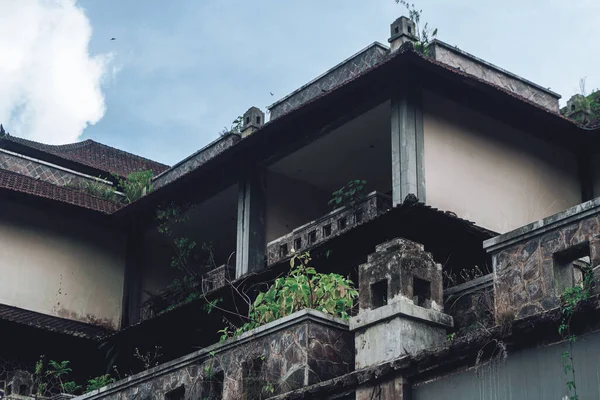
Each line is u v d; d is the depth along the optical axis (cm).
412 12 1814
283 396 1111
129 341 2048
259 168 1964
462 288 1161
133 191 2352
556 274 938
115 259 2264
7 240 2125
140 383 1367
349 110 1739
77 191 2277
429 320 1070
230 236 2212
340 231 1717
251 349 1207
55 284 2156
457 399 962
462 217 1636
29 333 2033
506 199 1727
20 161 2316
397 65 1606
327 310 1246
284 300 1266
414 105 1642
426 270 1099
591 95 2075
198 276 2084
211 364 1254
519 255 970
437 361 984
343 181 2011
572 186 1862
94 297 2198
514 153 1784
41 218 2188
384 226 1536
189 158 2294
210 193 2047
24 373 1648
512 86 1912
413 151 1605
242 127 2156
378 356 1059
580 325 880
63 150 2777
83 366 2091
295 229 1864
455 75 1617
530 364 910
